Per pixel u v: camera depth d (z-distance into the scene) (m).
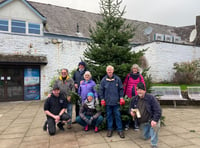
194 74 11.18
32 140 3.61
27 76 8.89
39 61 8.56
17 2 10.16
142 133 3.58
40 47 8.96
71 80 4.56
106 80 3.83
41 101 8.80
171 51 12.16
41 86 9.09
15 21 10.14
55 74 9.33
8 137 3.81
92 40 5.19
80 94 4.41
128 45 4.90
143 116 3.17
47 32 11.86
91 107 4.11
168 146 3.22
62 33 13.07
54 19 14.53
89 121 3.94
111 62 4.50
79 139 3.63
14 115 5.88
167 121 4.95
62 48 9.45
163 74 11.86
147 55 12.16
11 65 8.55
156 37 17.73
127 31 4.75
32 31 10.66
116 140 3.56
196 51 13.16
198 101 7.47
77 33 13.89
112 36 4.58
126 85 4.30
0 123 4.92
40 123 4.89
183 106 7.32
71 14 16.61
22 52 8.58
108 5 4.84
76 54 9.77
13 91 8.66
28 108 7.09
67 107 4.49
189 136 3.74
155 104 3.03
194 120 5.05
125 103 4.04
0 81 8.39
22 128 4.45
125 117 4.01
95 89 4.20
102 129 4.27
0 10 9.74
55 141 3.54
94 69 4.71
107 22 4.84
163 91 7.41
